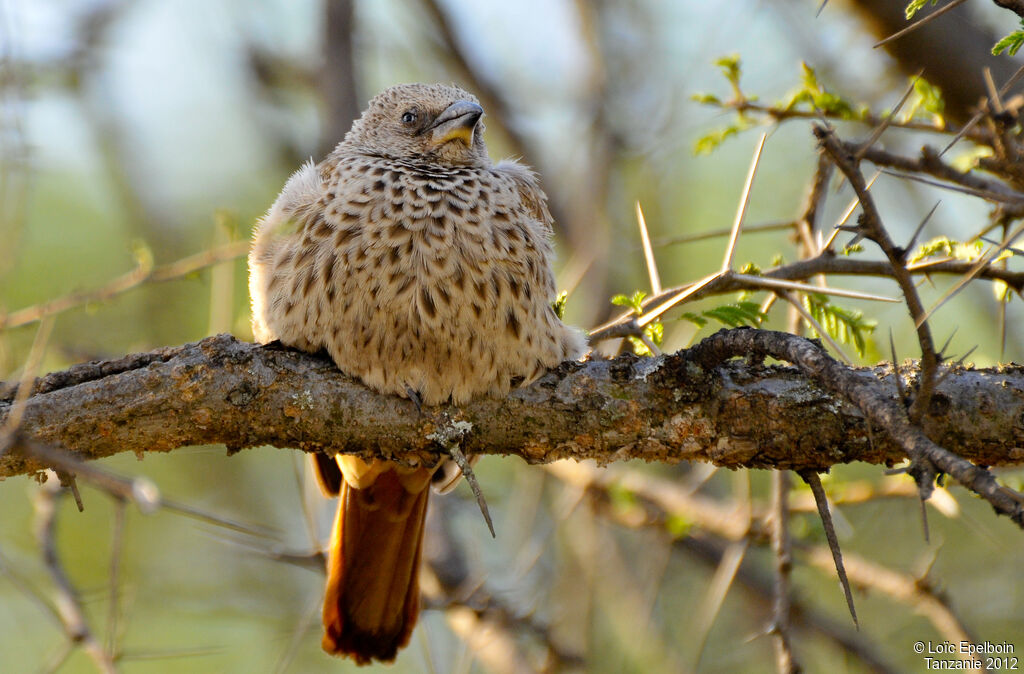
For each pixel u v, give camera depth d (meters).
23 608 12.30
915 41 9.62
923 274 7.05
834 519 9.62
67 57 14.07
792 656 7.69
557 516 11.20
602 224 13.09
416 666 12.72
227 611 12.45
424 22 14.57
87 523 12.71
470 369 7.18
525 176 8.70
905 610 12.30
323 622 8.66
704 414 6.80
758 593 12.16
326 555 9.48
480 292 7.27
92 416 6.64
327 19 13.39
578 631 11.43
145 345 10.76
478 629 10.63
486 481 13.42
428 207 7.46
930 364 4.98
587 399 6.98
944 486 7.48
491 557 12.70
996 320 11.82
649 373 6.96
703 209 13.87
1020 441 6.56
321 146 13.02
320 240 7.45
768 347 6.13
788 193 13.73
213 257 6.91
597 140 13.53
